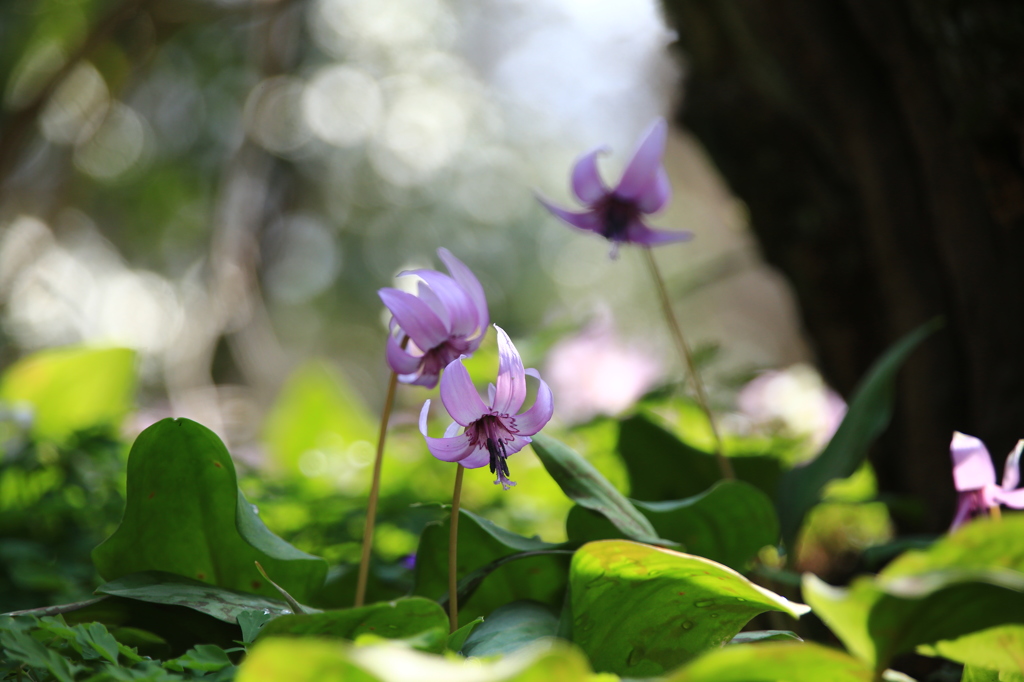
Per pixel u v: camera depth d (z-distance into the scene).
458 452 1.19
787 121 1.55
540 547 1.25
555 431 1.75
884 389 1.36
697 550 1.30
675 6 1.56
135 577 1.23
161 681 1.15
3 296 3.56
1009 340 1.44
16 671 1.19
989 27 1.36
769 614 1.41
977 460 1.22
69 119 3.75
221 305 3.51
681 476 1.43
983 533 1.11
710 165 1.64
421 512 1.46
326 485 1.57
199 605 1.21
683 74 1.63
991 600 1.12
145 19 3.13
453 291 1.22
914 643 1.14
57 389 1.92
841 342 1.58
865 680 1.14
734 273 2.46
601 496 1.25
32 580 1.35
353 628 1.17
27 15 3.02
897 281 1.51
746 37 1.50
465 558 1.27
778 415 1.94
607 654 1.20
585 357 2.03
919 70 1.45
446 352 1.22
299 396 2.27
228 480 1.23
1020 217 1.41
